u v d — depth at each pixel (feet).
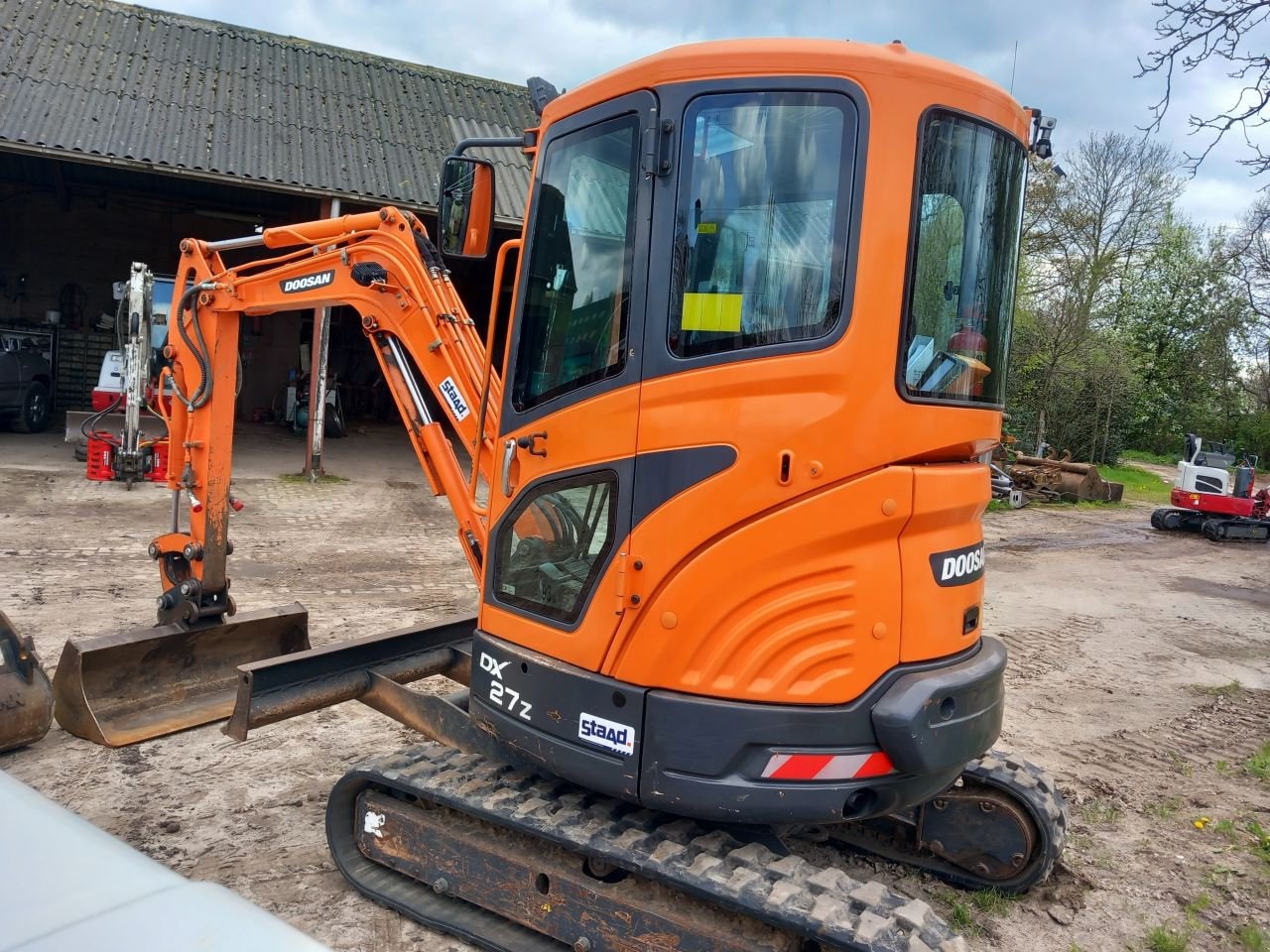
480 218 12.28
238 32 54.49
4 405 48.98
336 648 13.76
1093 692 23.13
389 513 39.60
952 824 13.50
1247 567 42.96
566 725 10.68
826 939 8.77
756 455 9.56
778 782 9.64
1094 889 13.70
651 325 10.05
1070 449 85.20
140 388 38.47
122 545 29.84
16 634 15.80
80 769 15.43
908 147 9.51
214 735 17.04
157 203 63.36
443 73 58.59
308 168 45.11
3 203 61.52
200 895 4.59
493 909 11.28
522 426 11.51
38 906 4.36
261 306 16.43
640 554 10.07
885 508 9.52
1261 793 17.34
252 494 41.06
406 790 11.85
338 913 11.80
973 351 10.58
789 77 9.61
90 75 46.16
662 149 9.98
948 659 10.21
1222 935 12.70
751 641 9.73
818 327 9.54
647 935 10.10
